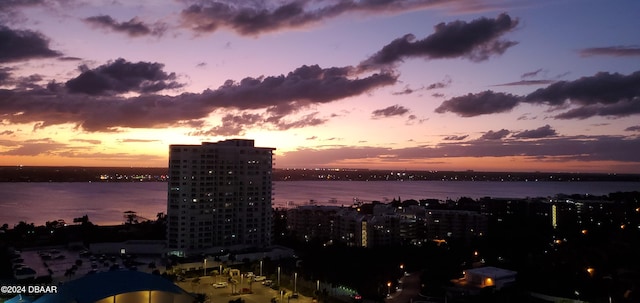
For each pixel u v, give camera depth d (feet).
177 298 492.95
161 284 490.90
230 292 621.72
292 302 580.71
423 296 620.08
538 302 571.28
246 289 625.41
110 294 454.40
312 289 639.76
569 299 557.74
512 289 590.55
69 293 471.21
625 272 642.63
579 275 634.84
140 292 469.16
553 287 594.24
